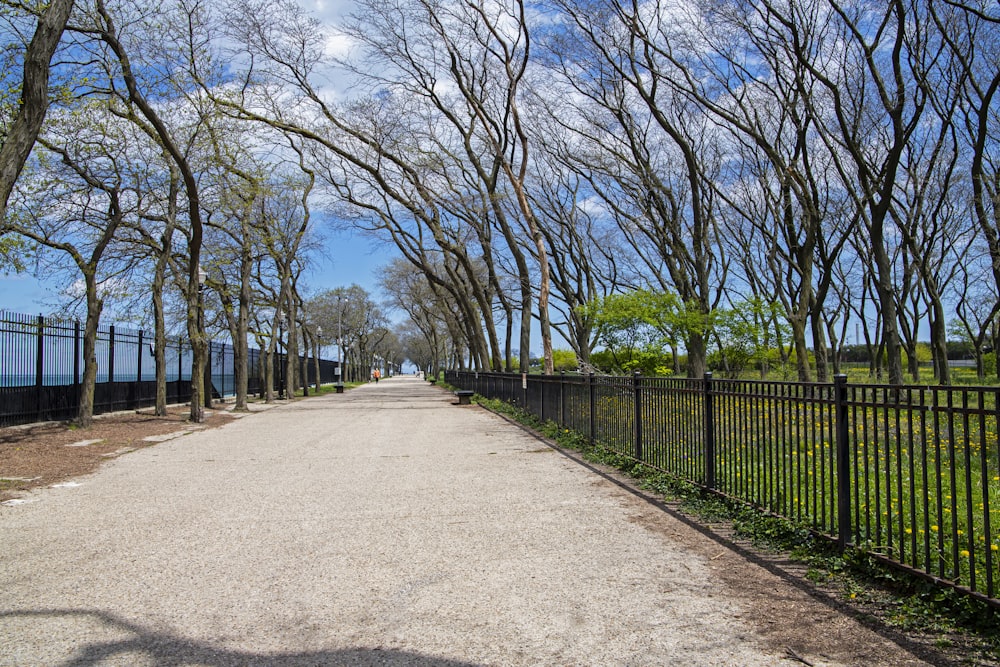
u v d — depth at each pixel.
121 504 8.40
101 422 19.45
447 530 6.93
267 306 38.28
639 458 10.06
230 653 4.05
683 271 30.78
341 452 13.20
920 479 7.94
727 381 7.51
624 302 28.89
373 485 9.53
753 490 7.26
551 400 16.58
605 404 12.01
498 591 5.09
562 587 5.16
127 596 5.04
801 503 6.67
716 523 7.06
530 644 4.15
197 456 12.84
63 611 4.74
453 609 4.74
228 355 38.00
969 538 4.21
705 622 4.44
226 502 8.48
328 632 4.36
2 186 9.26
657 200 30.81
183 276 25.64
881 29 20.70
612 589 5.10
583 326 36.16
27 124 9.51
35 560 5.99
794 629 4.29
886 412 4.98
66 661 3.94
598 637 4.23
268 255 31.41
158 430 17.92
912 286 39.72
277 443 14.91
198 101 19.42
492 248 35.62
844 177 24.77
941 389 4.42
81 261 17.78
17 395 16.92
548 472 10.39
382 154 29.08
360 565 5.77
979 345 42.88
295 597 5.00
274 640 4.24
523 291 32.56
